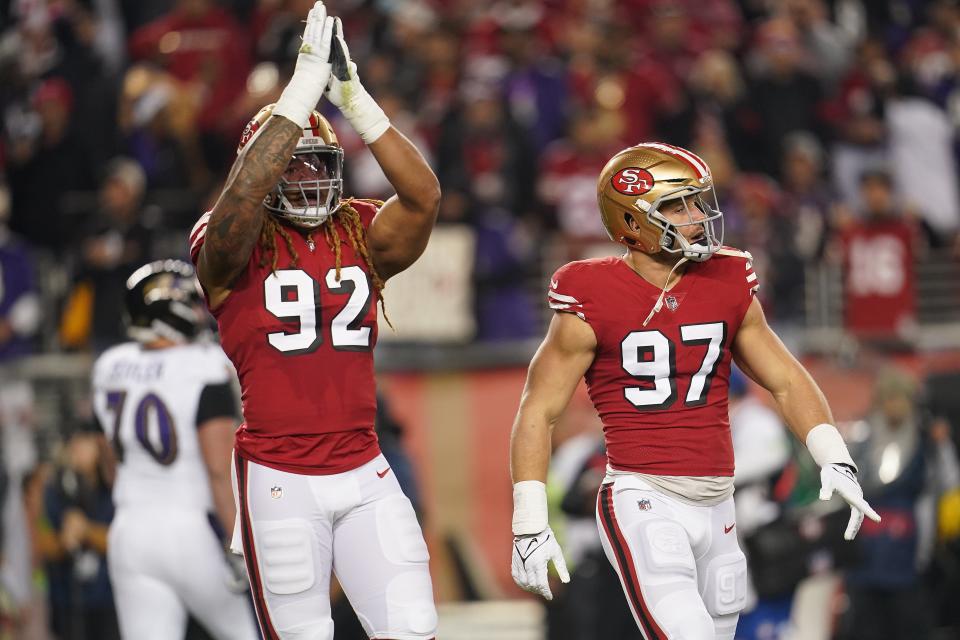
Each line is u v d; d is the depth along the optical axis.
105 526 27.05
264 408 15.44
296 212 15.20
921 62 47.94
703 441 16.31
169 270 21.20
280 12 44.59
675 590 15.86
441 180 38.81
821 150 44.31
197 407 20.55
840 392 36.59
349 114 15.07
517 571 16.12
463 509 37.12
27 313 35.38
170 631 20.75
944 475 31.25
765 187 39.72
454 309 37.56
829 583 28.33
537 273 39.34
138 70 40.53
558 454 29.23
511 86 43.03
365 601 15.46
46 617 29.39
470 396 37.47
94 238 34.97
